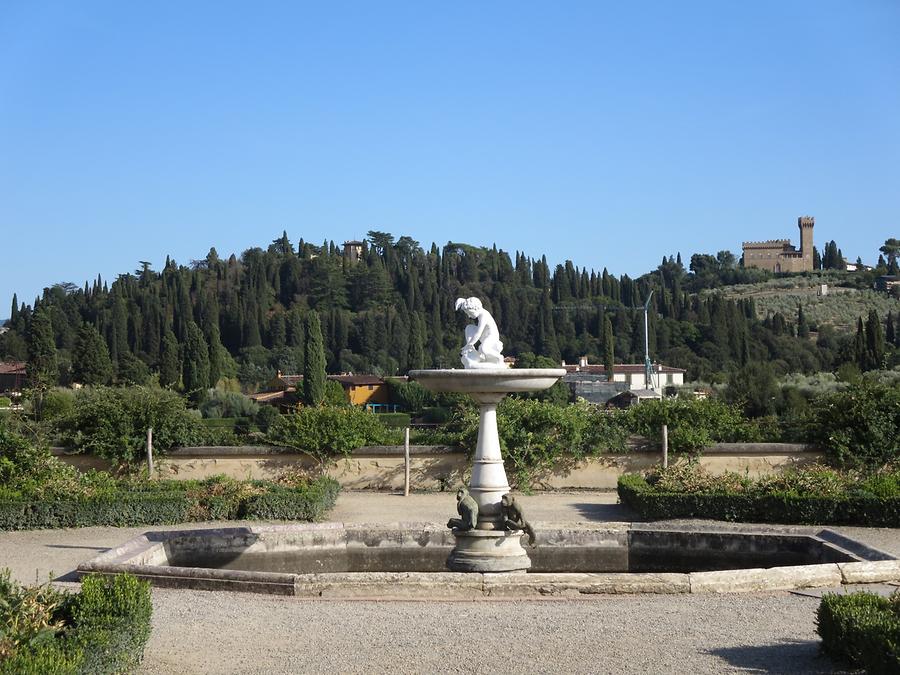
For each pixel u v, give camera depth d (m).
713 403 22.17
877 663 7.21
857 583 11.00
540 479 21.62
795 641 8.61
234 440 23.19
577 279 141.38
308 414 21.52
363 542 14.08
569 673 7.76
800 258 194.75
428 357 114.19
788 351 100.81
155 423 21.53
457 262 155.38
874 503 16.03
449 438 22.08
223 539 13.51
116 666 7.55
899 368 60.53
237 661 8.16
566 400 63.69
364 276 139.88
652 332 107.38
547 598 10.48
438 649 8.45
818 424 20.97
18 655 6.64
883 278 161.50
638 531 13.70
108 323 105.06
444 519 17.36
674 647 8.45
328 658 8.22
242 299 125.75
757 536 13.05
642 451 21.56
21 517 16.05
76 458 21.66
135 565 11.44
